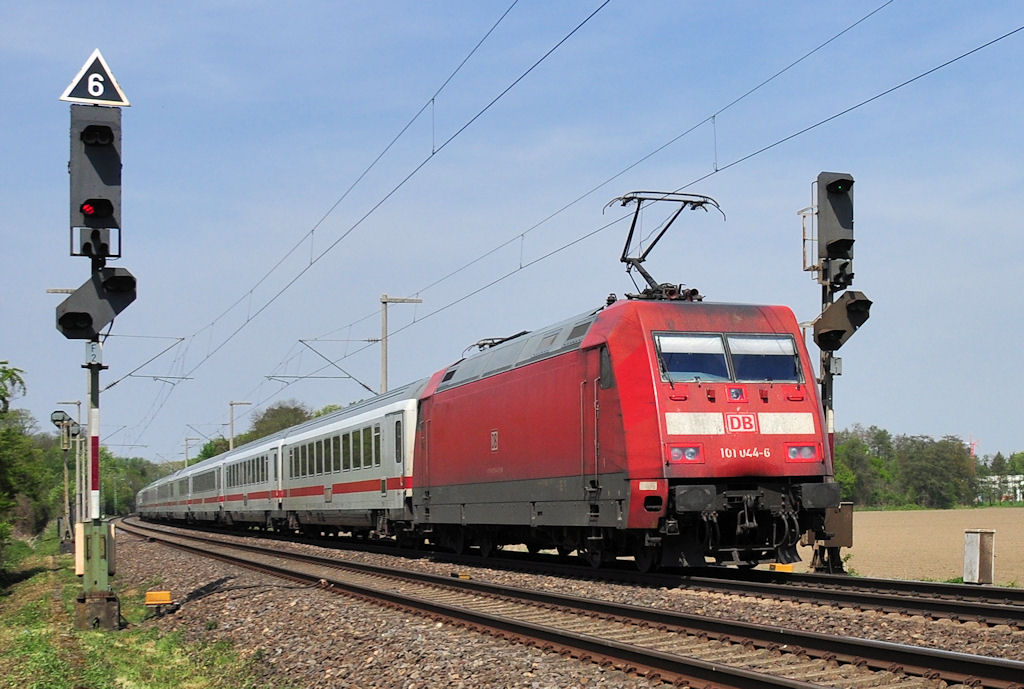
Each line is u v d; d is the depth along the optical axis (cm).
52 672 1027
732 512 1559
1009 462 16175
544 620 1257
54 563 3394
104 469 14312
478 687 914
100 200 1391
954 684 811
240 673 1074
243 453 4472
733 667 838
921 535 4431
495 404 2055
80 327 1414
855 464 12619
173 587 1998
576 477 1702
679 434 1510
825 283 1678
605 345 1612
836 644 920
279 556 2617
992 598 1292
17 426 3284
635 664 930
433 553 2478
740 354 1591
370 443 2812
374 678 982
